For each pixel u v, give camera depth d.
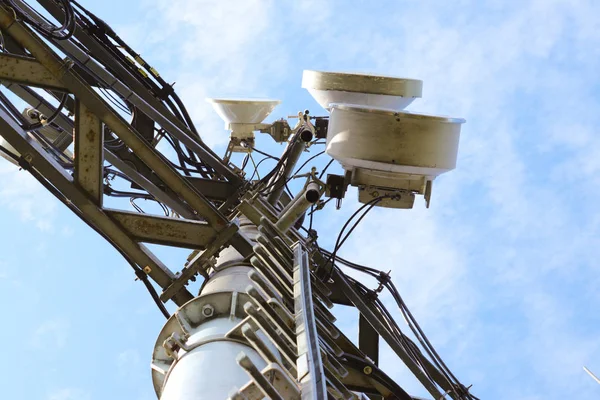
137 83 9.87
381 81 8.84
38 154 7.07
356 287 9.37
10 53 7.08
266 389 3.62
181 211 9.46
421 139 7.12
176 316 5.86
